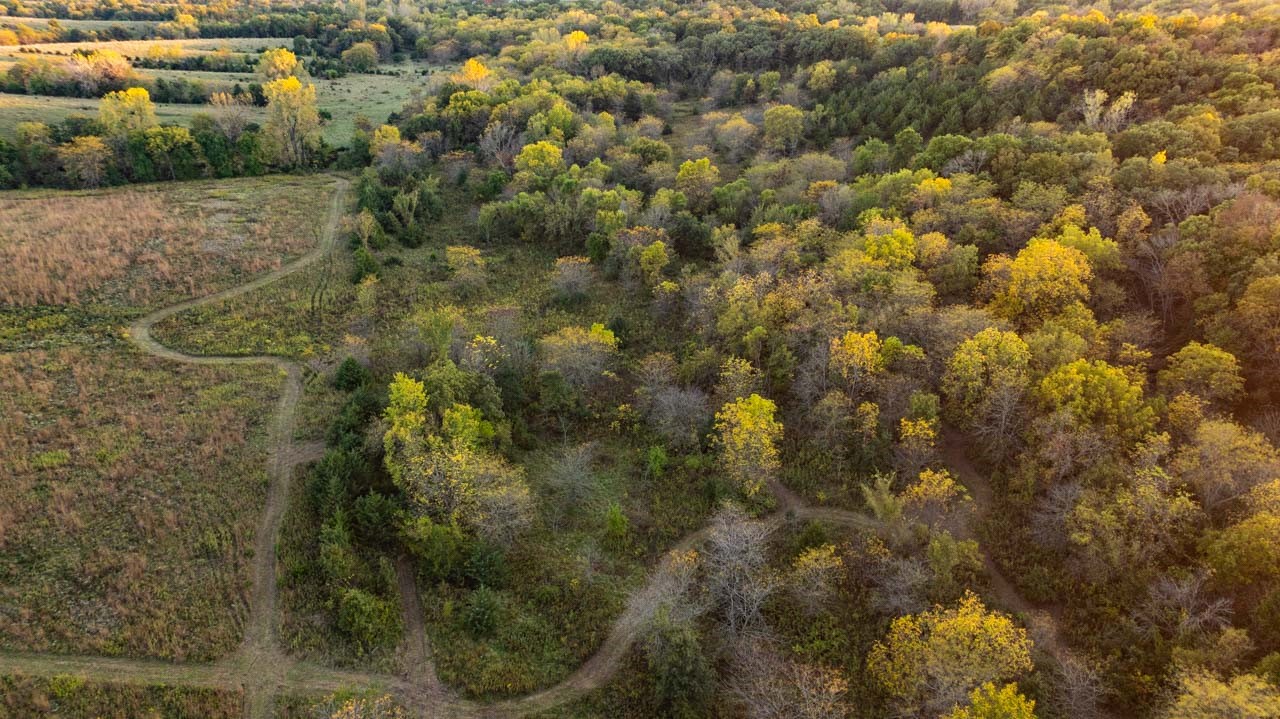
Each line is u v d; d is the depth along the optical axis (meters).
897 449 57.81
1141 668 40.72
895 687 41.06
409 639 45.06
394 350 74.50
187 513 51.62
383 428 56.19
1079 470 50.88
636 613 48.06
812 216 88.25
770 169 102.75
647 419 66.12
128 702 39.12
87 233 89.88
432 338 69.38
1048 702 40.22
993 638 38.53
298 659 42.56
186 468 55.91
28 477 53.41
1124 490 46.22
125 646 41.94
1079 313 59.25
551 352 70.31
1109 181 74.06
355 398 61.84
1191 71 94.44
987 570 49.97
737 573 47.78
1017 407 54.97
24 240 86.31
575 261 87.50
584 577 50.84
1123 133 84.31
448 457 51.34
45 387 63.50
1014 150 85.19
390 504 51.41
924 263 71.62
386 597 46.38
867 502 56.44
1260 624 38.56
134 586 45.53
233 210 103.38
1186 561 44.78
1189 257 60.34
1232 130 79.50
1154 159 75.12
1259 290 52.59
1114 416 50.41
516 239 102.62
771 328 66.75
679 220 93.94
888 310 64.06
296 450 59.12
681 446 63.09
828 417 58.72
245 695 40.28
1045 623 43.84
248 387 66.69
